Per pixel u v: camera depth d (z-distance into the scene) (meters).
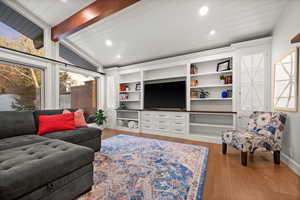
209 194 1.34
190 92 3.49
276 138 1.97
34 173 0.98
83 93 4.26
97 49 3.83
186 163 1.98
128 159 2.11
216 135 3.24
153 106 4.10
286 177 1.64
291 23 1.91
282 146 2.12
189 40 3.09
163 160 2.07
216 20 2.48
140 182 1.51
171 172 1.72
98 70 4.64
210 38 2.96
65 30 2.86
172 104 3.79
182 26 2.70
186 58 3.49
